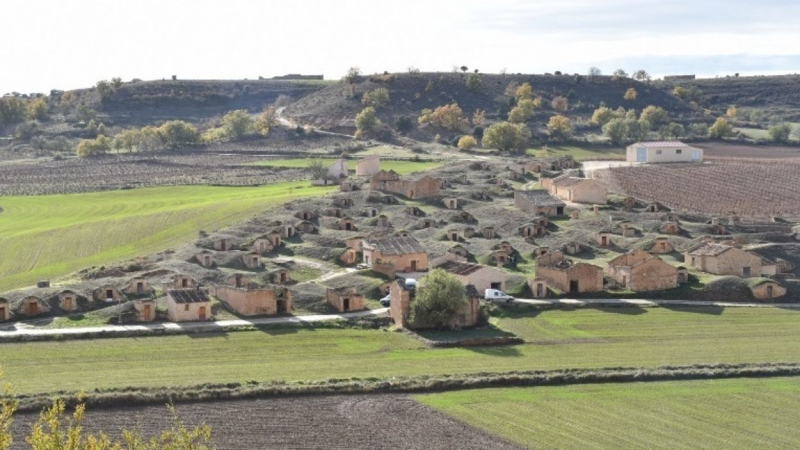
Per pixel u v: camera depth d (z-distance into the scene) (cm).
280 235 17662
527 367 10981
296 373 10612
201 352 11531
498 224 19225
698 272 16038
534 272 15862
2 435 4656
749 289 14925
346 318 13275
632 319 13612
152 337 12181
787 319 13712
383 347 12031
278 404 9419
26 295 13212
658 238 17388
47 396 9275
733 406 9519
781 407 9500
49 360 11006
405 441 8369
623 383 10362
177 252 16962
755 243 17462
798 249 16762
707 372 10650
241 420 8875
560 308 14212
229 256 16238
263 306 13388
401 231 18212
